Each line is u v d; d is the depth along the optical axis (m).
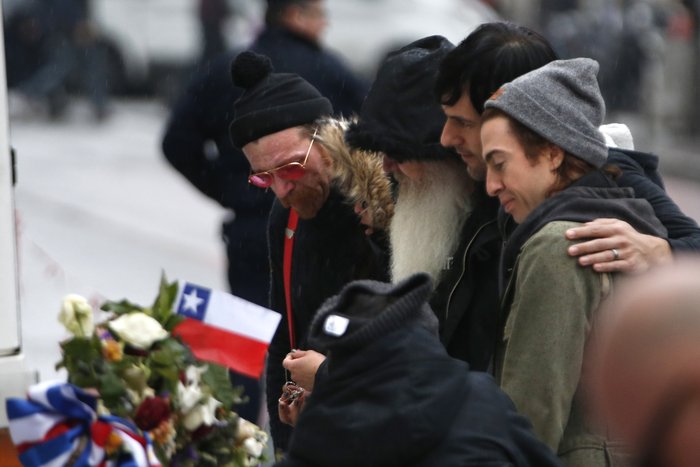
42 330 19.16
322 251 8.62
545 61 7.73
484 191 8.08
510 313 7.04
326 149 8.31
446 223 8.06
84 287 23.09
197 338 7.33
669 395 3.59
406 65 8.01
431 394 5.38
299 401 8.12
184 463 6.74
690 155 38.88
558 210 7.04
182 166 13.62
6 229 7.83
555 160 7.21
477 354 8.01
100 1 51.47
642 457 3.64
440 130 7.92
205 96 13.45
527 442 5.55
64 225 30.28
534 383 6.74
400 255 8.16
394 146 7.95
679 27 41.34
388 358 5.43
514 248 7.15
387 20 46.28
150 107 52.41
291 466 5.51
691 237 7.36
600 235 6.86
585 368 6.78
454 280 8.04
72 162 40.56
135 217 31.75
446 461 5.33
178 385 6.67
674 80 41.44
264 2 14.27
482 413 5.51
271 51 14.05
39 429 6.27
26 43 50.31
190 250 27.83
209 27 45.91
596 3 49.75
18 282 8.77
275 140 8.39
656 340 3.62
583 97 7.30
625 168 8.14
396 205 8.30
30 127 48.84
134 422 6.50
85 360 6.53
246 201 13.25
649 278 3.73
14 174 8.12
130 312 6.97
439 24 46.31
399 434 5.29
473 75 7.63
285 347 9.23
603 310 6.82
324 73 14.18
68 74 50.19
